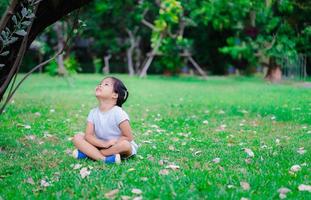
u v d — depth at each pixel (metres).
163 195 4.19
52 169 5.27
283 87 17.61
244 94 14.91
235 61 27.12
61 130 8.02
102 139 5.82
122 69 28.64
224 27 23.41
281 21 17.59
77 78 21.73
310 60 20.94
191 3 21.61
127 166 5.37
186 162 5.63
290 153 6.12
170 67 24.03
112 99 5.84
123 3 24.84
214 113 10.38
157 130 8.03
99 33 26.16
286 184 4.57
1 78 5.80
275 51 18.64
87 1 5.88
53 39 24.30
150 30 25.55
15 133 7.54
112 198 4.21
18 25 5.29
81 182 4.70
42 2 5.69
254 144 6.86
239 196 4.18
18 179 4.86
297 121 9.13
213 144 6.83
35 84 18.14
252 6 18.59
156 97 13.93
